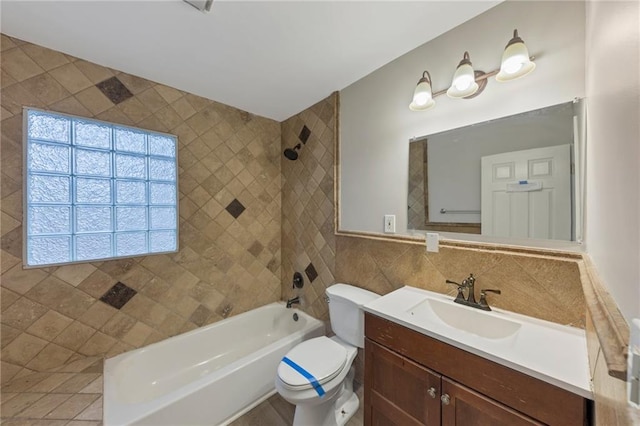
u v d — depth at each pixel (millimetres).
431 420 1021
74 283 1548
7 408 1197
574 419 705
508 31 1201
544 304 1099
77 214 1560
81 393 1304
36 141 1427
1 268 1341
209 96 2062
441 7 1240
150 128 1812
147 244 1821
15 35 1344
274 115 2441
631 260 412
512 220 1198
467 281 1284
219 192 2168
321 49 1534
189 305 2010
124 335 1719
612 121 555
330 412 1411
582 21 1016
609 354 370
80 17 1236
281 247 2596
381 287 1731
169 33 1365
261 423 1537
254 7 1204
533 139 1135
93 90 1595
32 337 1425
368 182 1833
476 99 1314
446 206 1431
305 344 1572
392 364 1166
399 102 1637
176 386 1786
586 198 997
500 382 842
